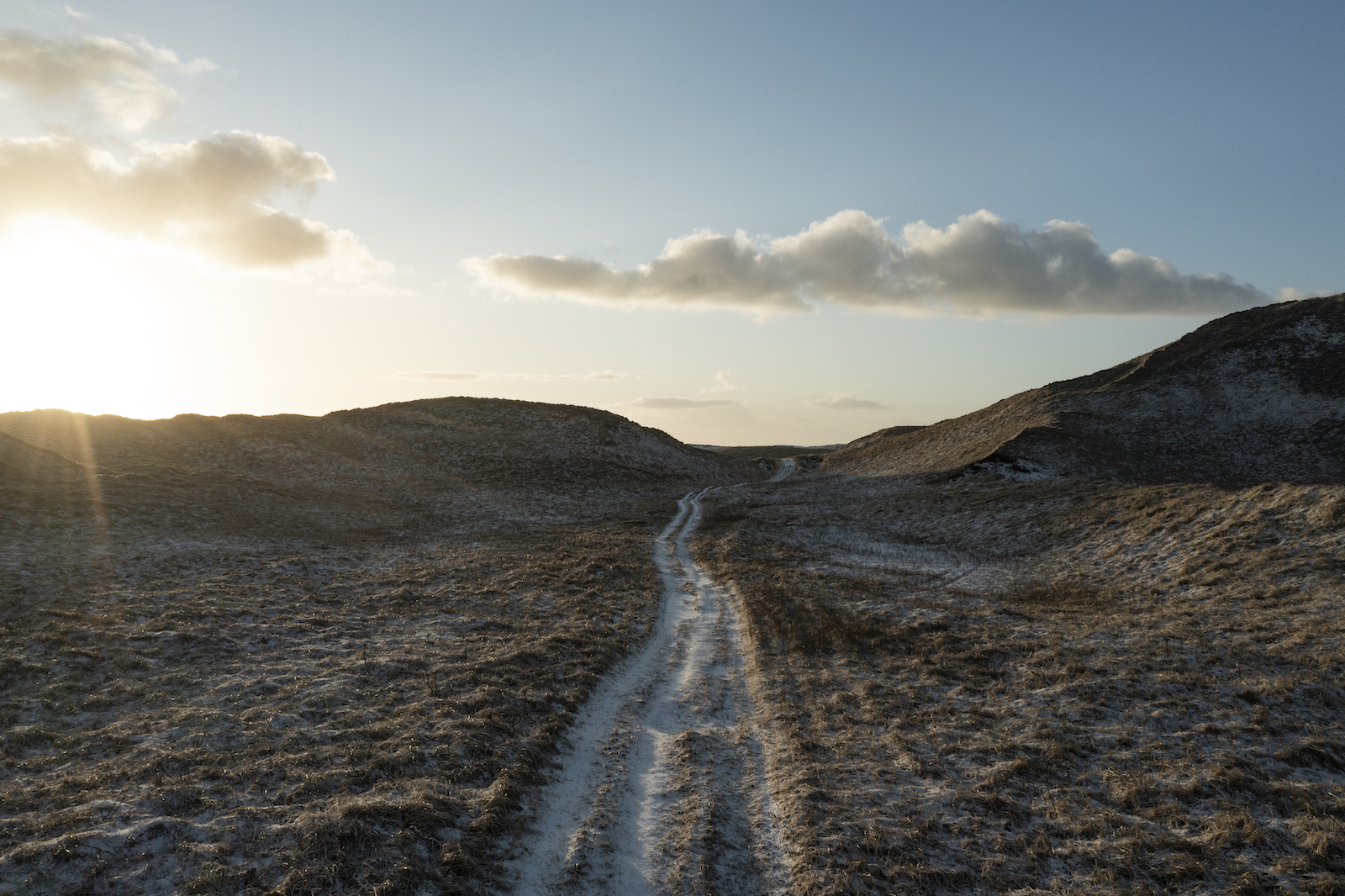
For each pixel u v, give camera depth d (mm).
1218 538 24844
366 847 8781
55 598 19141
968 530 38031
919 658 17594
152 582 21938
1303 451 54562
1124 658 16219
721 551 34625
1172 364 73125
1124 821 10156
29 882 7660
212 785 10133
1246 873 8883
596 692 15633
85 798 9531
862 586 26625
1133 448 56969
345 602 22156
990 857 9484
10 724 11836
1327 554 20859
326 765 10984
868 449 93062
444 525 42500
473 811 10008
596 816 10375
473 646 17938
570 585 26000
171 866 8195
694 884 8812
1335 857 9094
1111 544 29062
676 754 12633
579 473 68125
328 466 57531
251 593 21781
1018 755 12195
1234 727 12641
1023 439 53906
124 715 12617
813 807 10602
